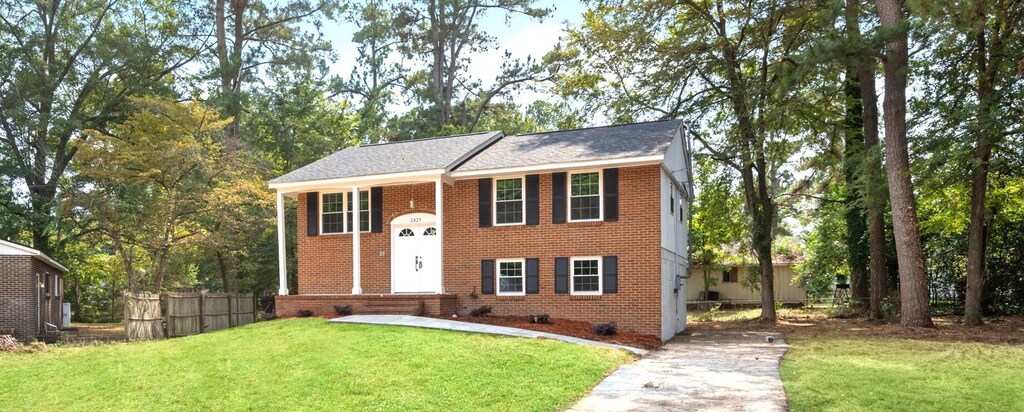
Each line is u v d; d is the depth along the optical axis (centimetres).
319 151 3847
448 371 1217
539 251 2069
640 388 1142
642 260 1953
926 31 2045
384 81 4650
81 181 3384
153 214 2567
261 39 4259
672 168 2180
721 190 2984
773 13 2538
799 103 2495
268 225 3247
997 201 2370
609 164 1958
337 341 1523
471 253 2145
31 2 3384
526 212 2091
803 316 2911
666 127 2209
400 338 1546
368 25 4459
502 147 2325
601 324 1878
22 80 3266
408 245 2250
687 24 2894
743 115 2630
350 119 4500
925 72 2298
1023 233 2547
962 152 1933
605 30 2844
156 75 3662
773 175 3478
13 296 2064
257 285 3641
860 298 2888
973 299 2128
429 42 4606
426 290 2214
